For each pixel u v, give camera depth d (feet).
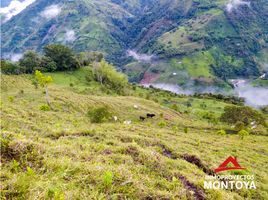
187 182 33.55
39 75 216.74
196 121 302.66
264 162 106.11
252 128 276.41
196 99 544.62
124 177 27.68
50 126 88.02
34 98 244.01
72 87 381.40
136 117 259.19
